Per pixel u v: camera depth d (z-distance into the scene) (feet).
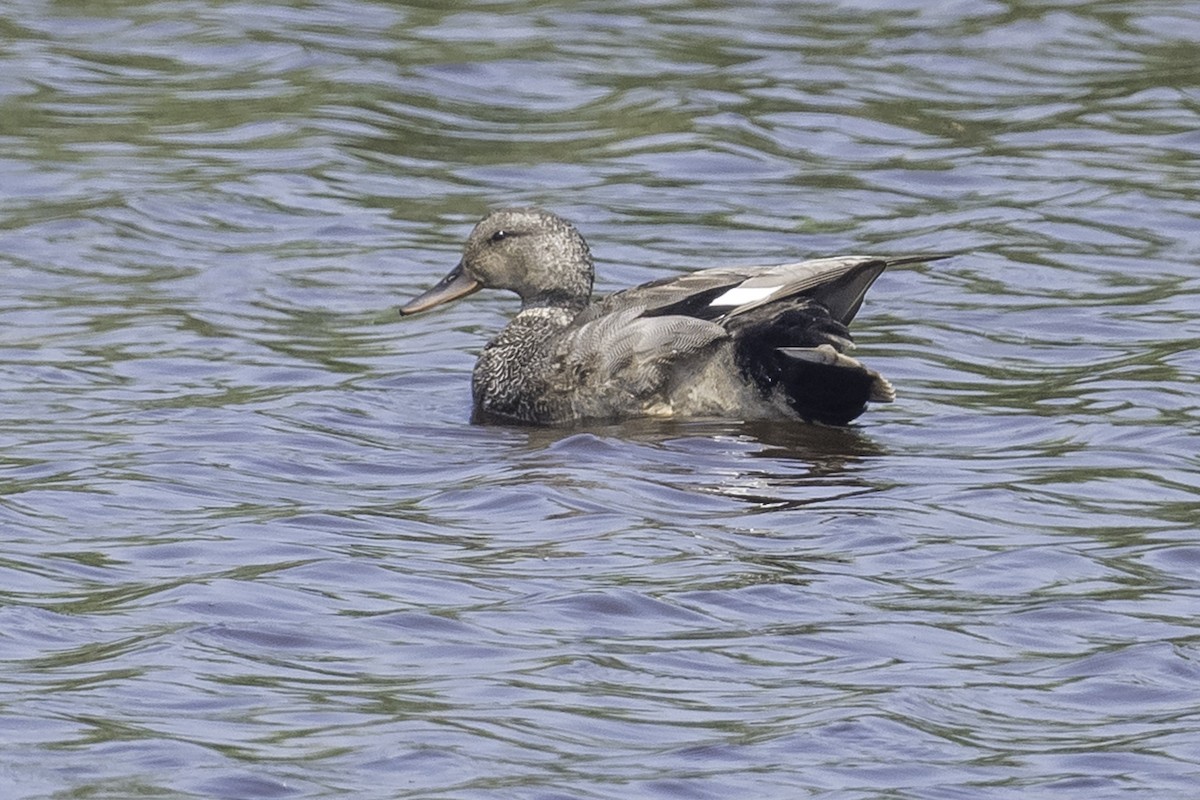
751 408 46.39
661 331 46.39
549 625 33.53
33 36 81.41
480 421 47.44
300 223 63.77
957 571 36.17
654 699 30.81
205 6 85.40
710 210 64.95
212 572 35.86
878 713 30.22
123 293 57.00
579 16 84.53
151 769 28.25
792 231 63.05
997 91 75.97
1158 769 28.68
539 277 51.03
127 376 49.65
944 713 30.45
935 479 41.65
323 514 39.11
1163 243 61.36
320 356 52.34
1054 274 58.75
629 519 38.83
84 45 80.69
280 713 30.14
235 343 52.90
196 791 27.61
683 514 39.27
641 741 29.40
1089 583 35.63
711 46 80.89
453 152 70.18
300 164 68.69
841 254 60.85
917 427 45.83
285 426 45.75
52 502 39.65
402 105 74.38
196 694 30.76
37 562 36.32
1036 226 62.80
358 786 27.86
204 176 67.31
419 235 62.95
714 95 75.20
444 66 78.33
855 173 68.18
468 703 30.55
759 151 70.08
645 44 81.20
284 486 41.19
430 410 48.24
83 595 34.78
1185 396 47.62
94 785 27.73
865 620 33.86
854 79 77.00
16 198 64.90
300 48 79.97
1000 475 41.91
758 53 80.02
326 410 47.34
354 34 82.07
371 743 29.14
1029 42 80.89
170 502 39.88
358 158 69.51
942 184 67.05
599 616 33.91
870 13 84.89
